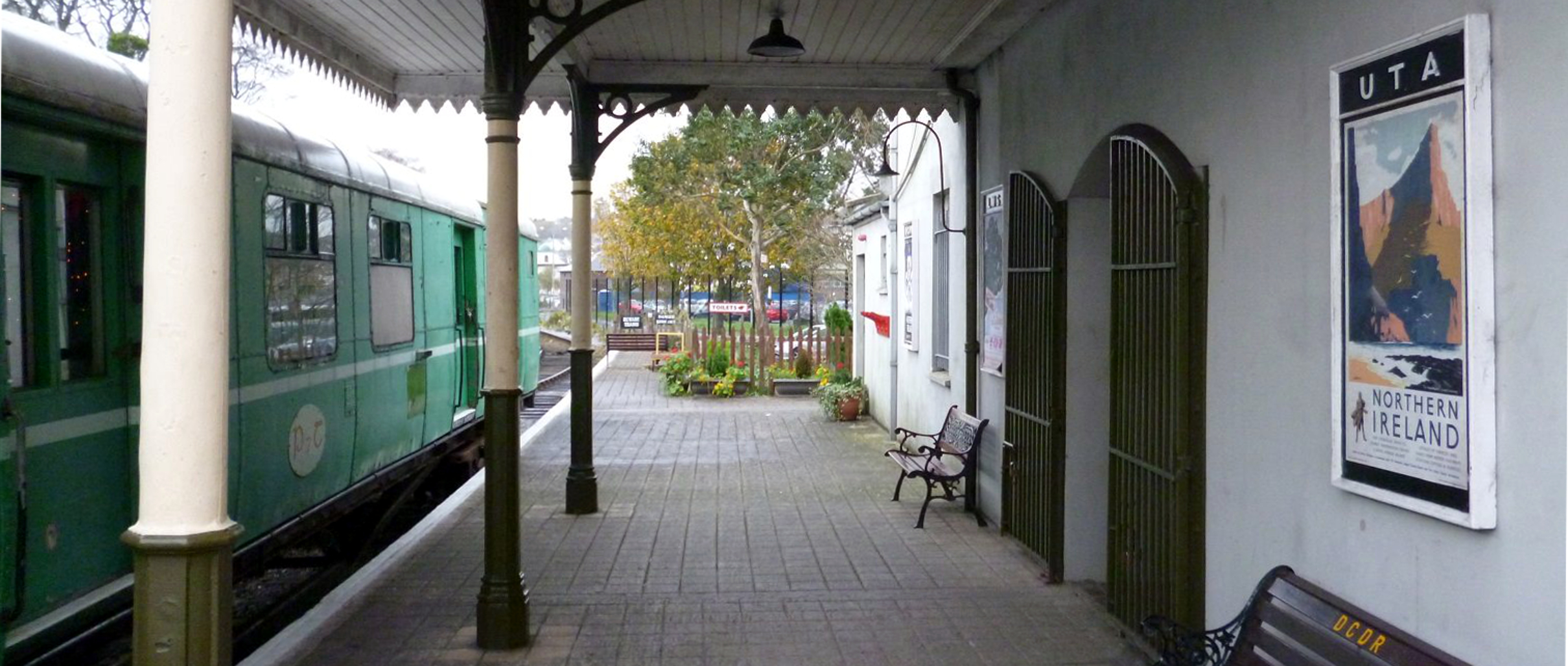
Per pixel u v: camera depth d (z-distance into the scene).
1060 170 7.27
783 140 28.06
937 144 11.93
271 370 6.98
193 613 3.03
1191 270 5.17
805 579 7.41
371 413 9.17
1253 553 4.71
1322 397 4.15
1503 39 3.17
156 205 3.01
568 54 9.06
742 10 8.12
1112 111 6.34
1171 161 5.34
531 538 8.70
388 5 7.86
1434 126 3.41
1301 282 4.29
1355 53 3.89
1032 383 7.83
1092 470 7.28
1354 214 3.85
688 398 20.88
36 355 4.98
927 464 9.28
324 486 8.03
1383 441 3.70
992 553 8.10
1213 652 4.46
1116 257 6.13
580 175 9.81
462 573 7.61
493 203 6.01
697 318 42.22
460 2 7.74
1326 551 4.12
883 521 9.27
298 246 7.53
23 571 4.70
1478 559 3.29
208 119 3.03
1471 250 3.23
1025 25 8.05
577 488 9.63
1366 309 3.78
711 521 9.30
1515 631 3.14
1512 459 3.15
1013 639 6.11
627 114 9.91
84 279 5.38
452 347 12.28
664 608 6.75
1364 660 3.65
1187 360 5.19
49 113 5.00
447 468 12.79
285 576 9.30
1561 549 2.97
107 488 5.46
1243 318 4.78
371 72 9.85
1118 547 6.18
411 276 10.55
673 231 31.36
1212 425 5.10
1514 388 3.14
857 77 9.91
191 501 3.05
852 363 21.00
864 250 18.41
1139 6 5.93
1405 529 3.64
